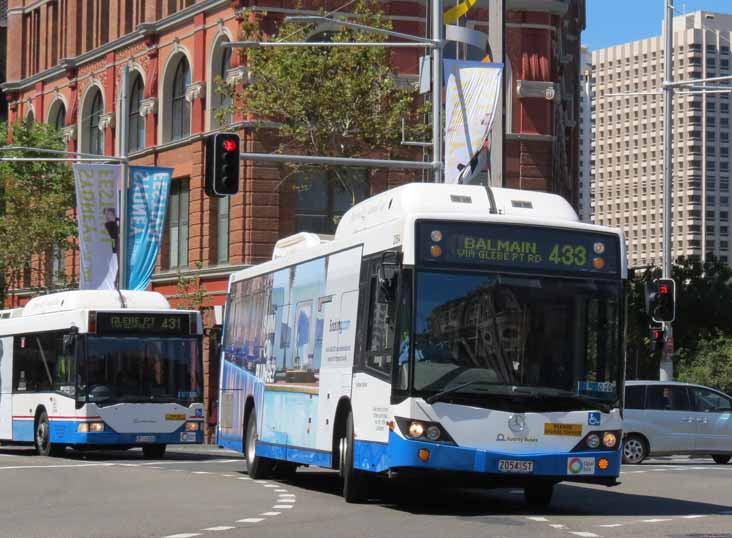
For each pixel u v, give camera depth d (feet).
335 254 73.92
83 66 239.71
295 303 81.25
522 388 62.13
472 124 103.40
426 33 188.24
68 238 241.55
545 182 191.42
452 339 62.23
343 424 71.26
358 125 152.56
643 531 54.44
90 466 104.78
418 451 61.26
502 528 55.98
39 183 222.07
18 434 129.18
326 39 186.60
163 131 213.66
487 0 188.75
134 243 172.24
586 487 84.02
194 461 116.98
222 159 99.86
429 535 53.06
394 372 62.44
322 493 76.54
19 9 264.72
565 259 63.72
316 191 190.29
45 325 124.26
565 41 231.30
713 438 122.31
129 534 53.98
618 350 63.57
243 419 91.86
